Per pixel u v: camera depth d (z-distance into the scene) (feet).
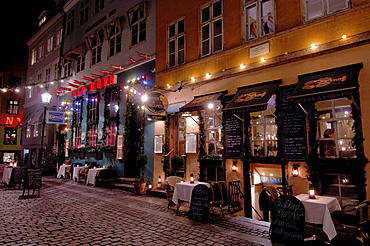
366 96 19.26
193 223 20.81
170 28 37.24
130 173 42.50
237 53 28.19
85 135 53.01
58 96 64.69
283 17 24.86
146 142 38.40
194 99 30.35
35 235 17.76
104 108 48.57
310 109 21.66
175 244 16.29
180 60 35.78
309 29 22.93
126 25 45.68
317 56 22.20
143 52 41.16
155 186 36.01
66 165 53.52
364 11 20.16
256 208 26.84
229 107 23.86
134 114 43.96
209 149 30.55
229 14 29.43
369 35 19.61
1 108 101.40
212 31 31.45
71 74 60.95
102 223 20.81
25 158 80.28
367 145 18.76
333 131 21.50
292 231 16.33
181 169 35.37
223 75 29.04
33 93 78.69
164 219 22.02
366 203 15.78
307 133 21.90
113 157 44.80
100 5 53.21
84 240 16.88
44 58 74.69
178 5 35.81
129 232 18.60
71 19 63.21
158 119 34.09
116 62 46.96
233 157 26.81
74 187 40.98
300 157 21.91
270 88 23.67
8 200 30.19
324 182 20.67
